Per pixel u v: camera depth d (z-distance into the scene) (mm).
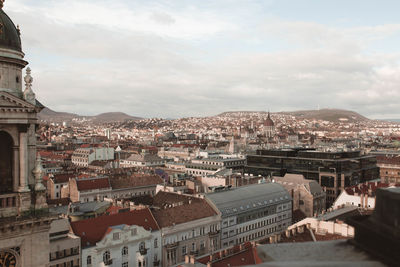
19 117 39281
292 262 10492
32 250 39719
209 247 128625
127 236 104562
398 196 10023
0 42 39156
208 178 193500
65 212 137375
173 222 120188
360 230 11227
